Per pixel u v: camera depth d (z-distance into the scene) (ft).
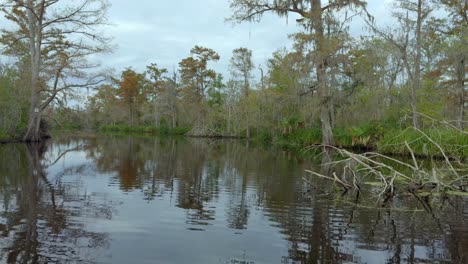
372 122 82.43
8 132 88.69
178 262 15.76
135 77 228.22
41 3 87.04
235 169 46.44
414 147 59.77
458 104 84.69
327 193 31.32
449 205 27.37
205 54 192.65
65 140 112.37
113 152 69.97
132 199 27.66
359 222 22.38
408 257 16.84
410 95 82.89
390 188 32.01
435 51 89.20
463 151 50.01
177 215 23.27
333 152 77.15
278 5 81.30
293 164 53.16
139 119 239.91
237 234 19.67
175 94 198.29
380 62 92.38
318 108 83.92
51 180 35.24
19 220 21.09
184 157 62.03
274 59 123.03
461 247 18.20
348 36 78.95
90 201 26.58
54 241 17.83
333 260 16.35
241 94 152.35
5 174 38.14
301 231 20.42
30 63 97.45
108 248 17.15
